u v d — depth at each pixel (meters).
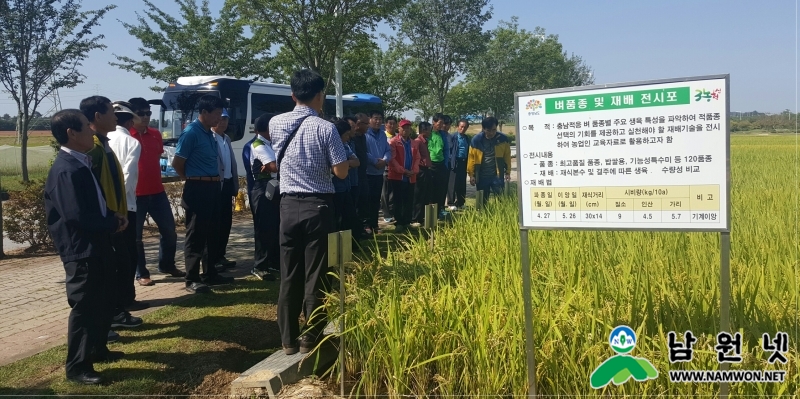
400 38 28.00
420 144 10.76
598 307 3.95
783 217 7.30
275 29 15.47
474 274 4.71
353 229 8.39
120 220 4.91
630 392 3.47
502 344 3.68
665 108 3.18
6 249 10.17
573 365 3.54
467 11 27.09
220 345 4.90
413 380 3.93
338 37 15.44
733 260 4.95
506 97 36.44
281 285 4.59
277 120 4.62
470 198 15.24
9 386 4.11
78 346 4.13
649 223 3.26
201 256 6.43
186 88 17.08
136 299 6.21
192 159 6.29
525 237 3.52
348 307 4.34
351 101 21.59
